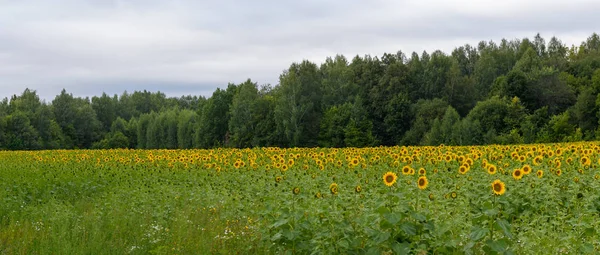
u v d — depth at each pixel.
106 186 19.14
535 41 108.38
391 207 8.12
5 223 13.19
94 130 132.38
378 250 7.77
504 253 7.17
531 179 12.91
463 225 8.72
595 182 12.43
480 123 63.22
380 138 77.19
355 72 89.00
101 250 9.94
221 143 88.19
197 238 10.12
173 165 23.39
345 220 8.49
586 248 7.93
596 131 59.34
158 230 10.94
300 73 83.25
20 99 129.50
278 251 8.98
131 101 176.88
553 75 71.69
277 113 76.31
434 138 62.31
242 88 82.25
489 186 12.19
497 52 98.50
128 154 34.97
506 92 72.19
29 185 18.03
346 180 15.62
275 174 17.55
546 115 64.69
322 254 8.06
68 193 17.78
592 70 78.44
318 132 76.94
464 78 83.25
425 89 81.62
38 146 103.94
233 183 16.78
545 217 10.34
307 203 9.95
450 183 13.77
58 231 11.16
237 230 10.72
